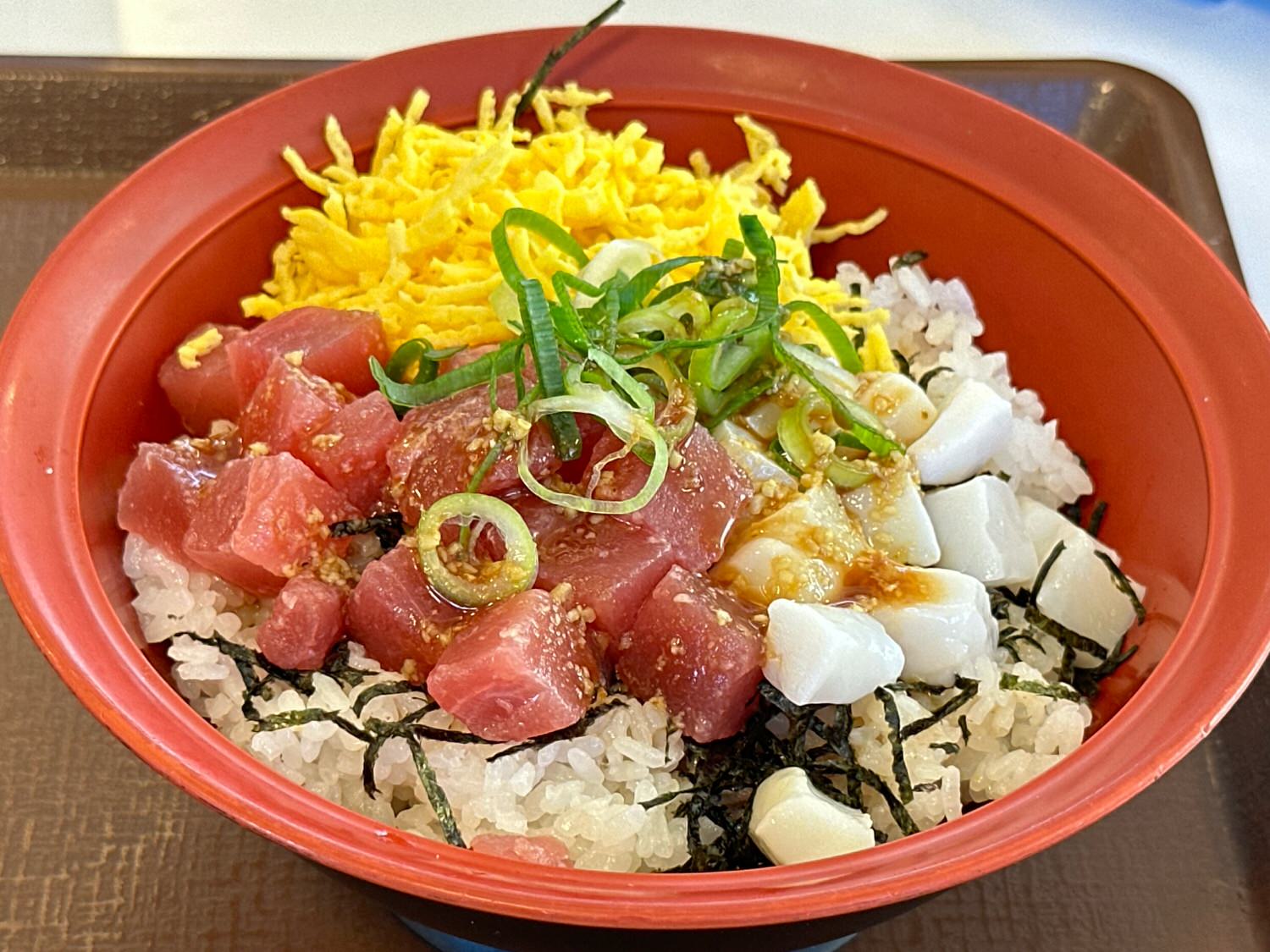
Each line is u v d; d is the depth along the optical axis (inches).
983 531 7.1
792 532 6.8
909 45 11.7
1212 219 9.3
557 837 6.1
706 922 4.6
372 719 6.2
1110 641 7.0
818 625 6.1
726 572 6.8
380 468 6.9
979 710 6.6
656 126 8.7
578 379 6.7
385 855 4.9
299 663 6.5
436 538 6.3
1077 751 5.3
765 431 7.4
